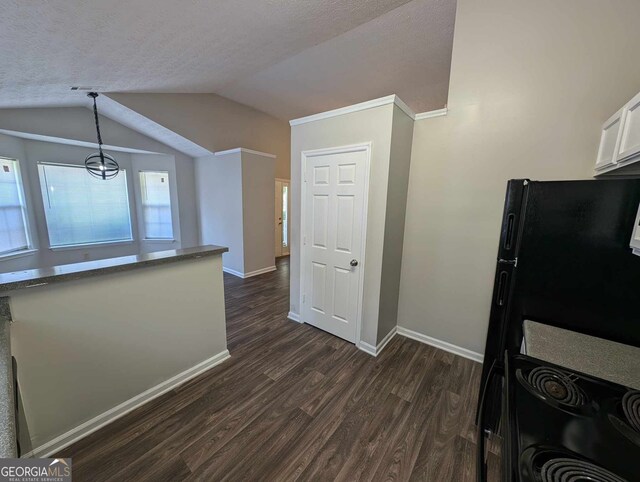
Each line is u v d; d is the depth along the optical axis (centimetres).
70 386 150
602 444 73
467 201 232
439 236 249
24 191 411
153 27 197
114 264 160
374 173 227
